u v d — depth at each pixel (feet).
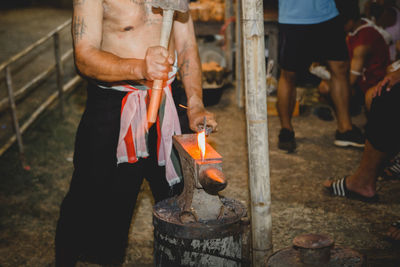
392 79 9.11
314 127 15.10
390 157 10.02
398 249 8.52
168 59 5.31
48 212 10.55
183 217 5.38
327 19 12.42
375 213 9.82
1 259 8.84
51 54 25.54
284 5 12.71
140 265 8.46
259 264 6.20
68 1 41.81
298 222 9.60
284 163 12.52
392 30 13.66
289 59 12.73
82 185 6.78
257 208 6.00
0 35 30.81
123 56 6.44
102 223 7.03
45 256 8.95
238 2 15.75
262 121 5.68
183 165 5.61
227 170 12.24
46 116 16.69
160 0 5.46
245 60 5.56
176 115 6.67
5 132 15.49
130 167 6.70
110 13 6.30
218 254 5.32
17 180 11.99
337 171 11.96
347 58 12.91
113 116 6.51
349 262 5.07
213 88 16.74
